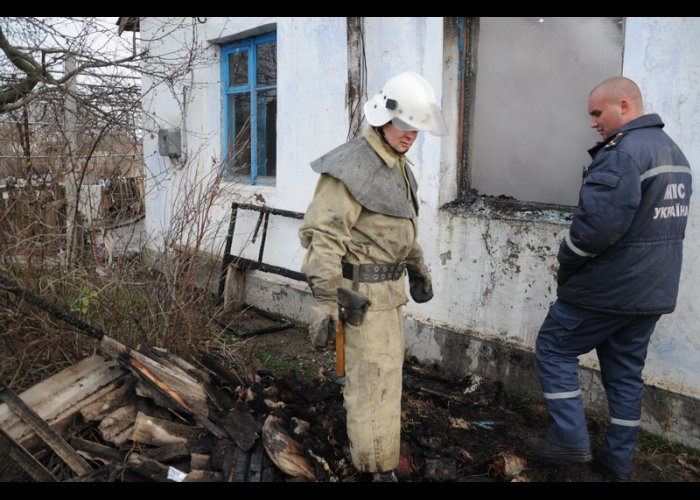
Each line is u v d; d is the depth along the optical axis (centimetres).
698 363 284
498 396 352
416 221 253
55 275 322
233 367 367
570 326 260
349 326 237
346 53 434
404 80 232
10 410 240
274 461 247
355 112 429
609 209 231
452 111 388
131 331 338
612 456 265
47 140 428
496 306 364
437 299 398
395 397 241
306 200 487
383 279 239
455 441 302
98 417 260
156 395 267
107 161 461
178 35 624
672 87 280
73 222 344
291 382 326
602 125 255
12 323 302
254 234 502
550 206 353
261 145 557
